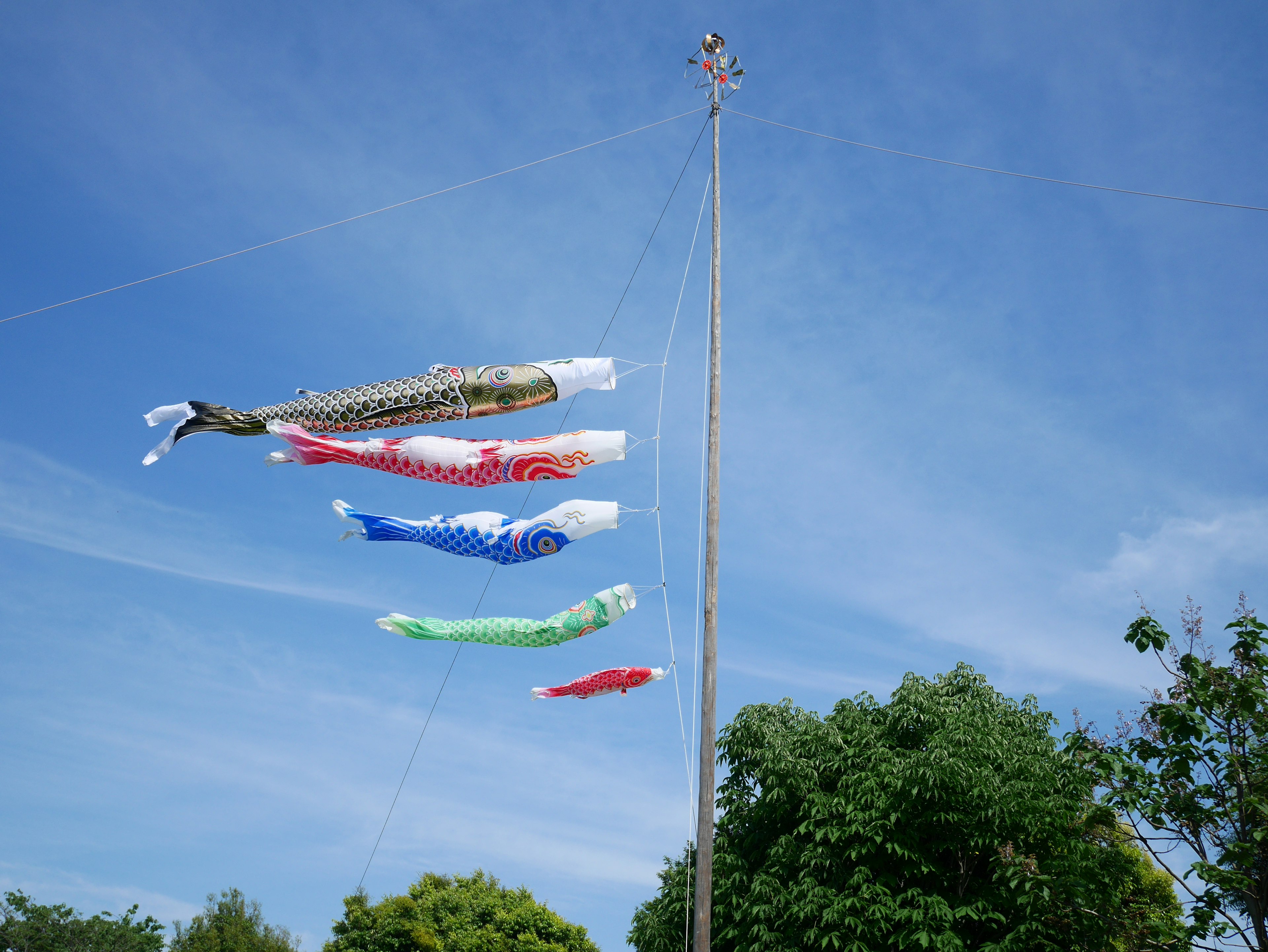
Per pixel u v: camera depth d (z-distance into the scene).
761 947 14.43
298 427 11.20
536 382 11.28
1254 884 10.66
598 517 11.59
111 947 43.44
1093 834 14.21
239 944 42.75
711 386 13.50
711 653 11.99
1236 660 11.33
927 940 13.46
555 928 36.97
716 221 14.46
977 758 14.59
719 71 15.30
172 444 11.20
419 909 38.38
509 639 12.34
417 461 11.41
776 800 16.16
